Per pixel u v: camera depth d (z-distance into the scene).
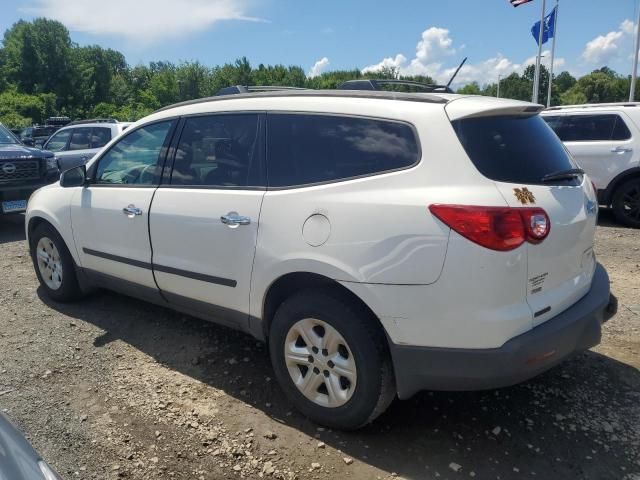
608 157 8.58
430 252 2.54
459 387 2.66
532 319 2.60
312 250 2.87
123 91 86.56
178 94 78.94
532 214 2.56
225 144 3.47
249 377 3.62
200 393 3.43
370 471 2.73
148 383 3.54
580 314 2.83
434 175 2.63
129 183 4.06
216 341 4.15
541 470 2.73
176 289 3.72
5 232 8.43
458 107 2.73
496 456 2.84
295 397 3.13
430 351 2.63
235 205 3.26
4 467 1.62
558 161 3.02
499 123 2.85
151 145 3.95
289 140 3.18
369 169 2.83
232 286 3.33
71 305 4.89
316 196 2.92
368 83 3.62
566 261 2.83
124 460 2.79
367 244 2.69
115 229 4.06
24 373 3.66
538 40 22.22
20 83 73.56
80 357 3.90
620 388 3.46
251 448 2.90
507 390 3.46
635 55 20.28
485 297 2.50
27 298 5.10
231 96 3.59
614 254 6.75
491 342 2.53
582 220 2.91
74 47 79.75
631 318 4.57
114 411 3.22
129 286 4.16
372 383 2.80
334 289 2.91
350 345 2.82
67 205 4.50
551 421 3.13
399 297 2.63
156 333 4.29
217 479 2.67
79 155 10.97
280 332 3.11
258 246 3.12
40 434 2.99
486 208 2.48
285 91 3.46
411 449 2.89
